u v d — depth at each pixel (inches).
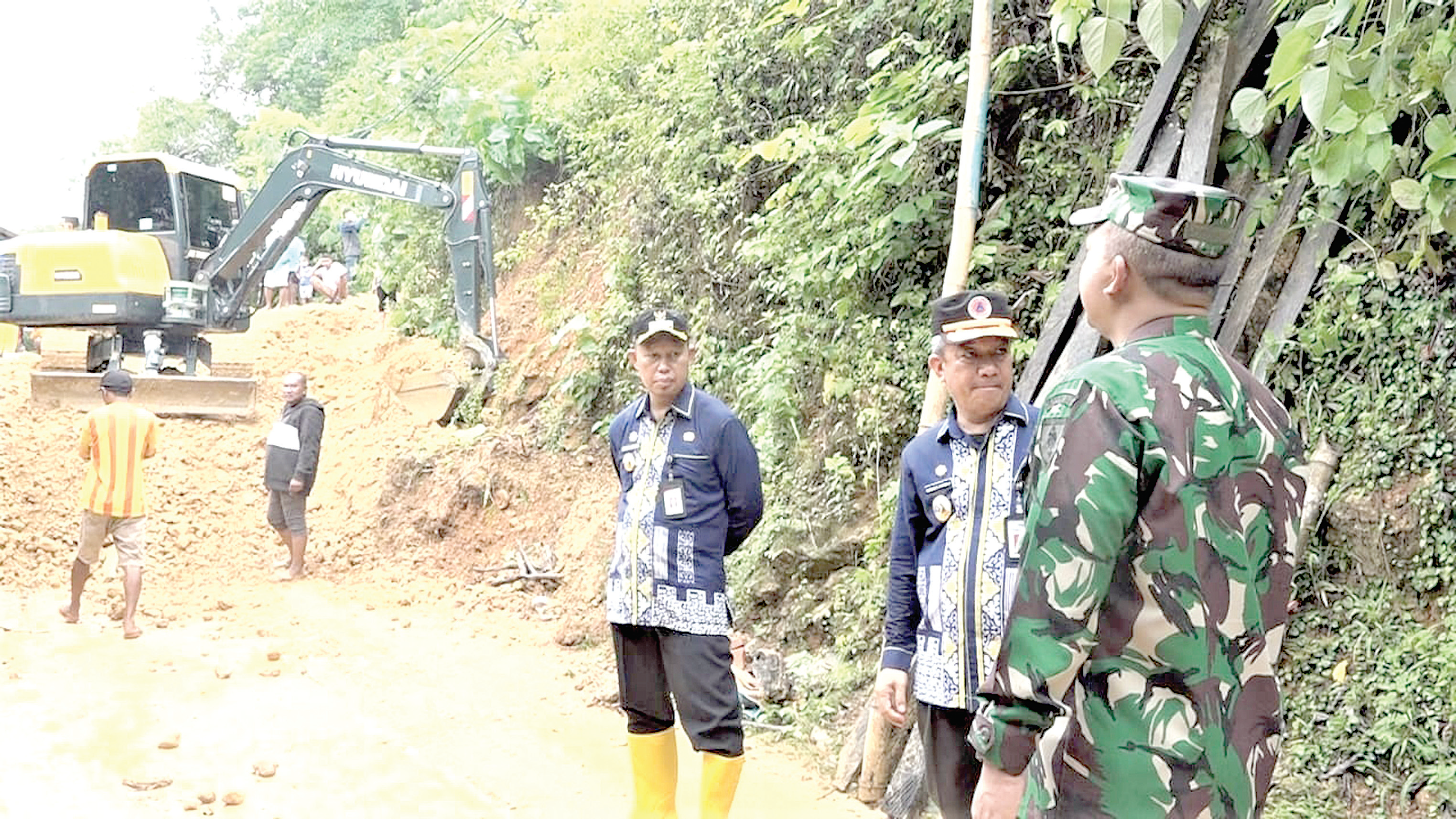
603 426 420.8
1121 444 90.6
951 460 147.8
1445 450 191.8
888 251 286.8
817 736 243.9
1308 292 212.7
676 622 186.5
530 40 707.4
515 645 327.9
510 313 561.3
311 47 1397.6
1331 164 176.4
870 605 253.0
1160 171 233.0
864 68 327.9
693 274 404.8
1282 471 96.8
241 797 211.6
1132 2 146.0
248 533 446.6
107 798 211.3
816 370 310.5
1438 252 198.8
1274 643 95.1
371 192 538.6
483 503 422.3
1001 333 141.6
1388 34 149.0
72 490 451.8
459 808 212.5
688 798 217.9
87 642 322.7
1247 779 91.3
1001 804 94.0
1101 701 92.7
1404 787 178.7
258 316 704.4
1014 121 284.2
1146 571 90.9
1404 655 187.2
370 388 575.2
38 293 542.6
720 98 396.5
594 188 524.4
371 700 276.2
